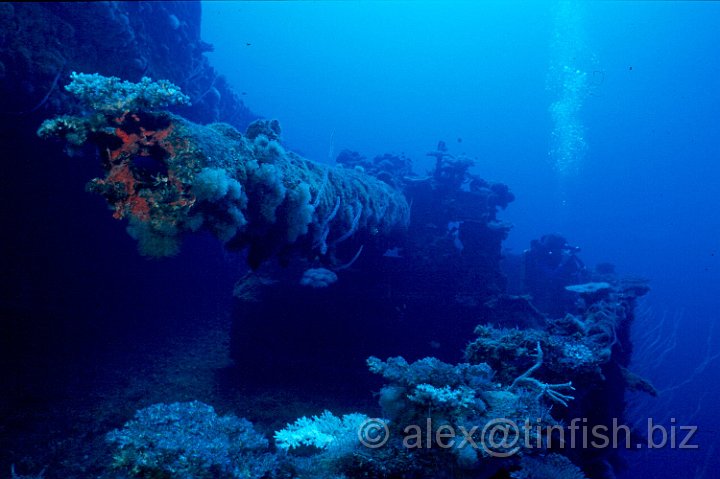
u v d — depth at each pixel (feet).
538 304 53.16
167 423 11.82
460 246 45.32
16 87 25.41
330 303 37.29
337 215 24.08
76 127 13.34
